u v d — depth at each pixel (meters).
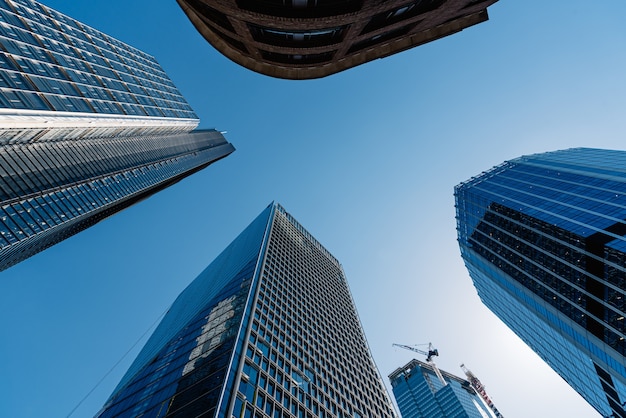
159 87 156.50
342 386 63.16
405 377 183.88
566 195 94.06
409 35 33.25
